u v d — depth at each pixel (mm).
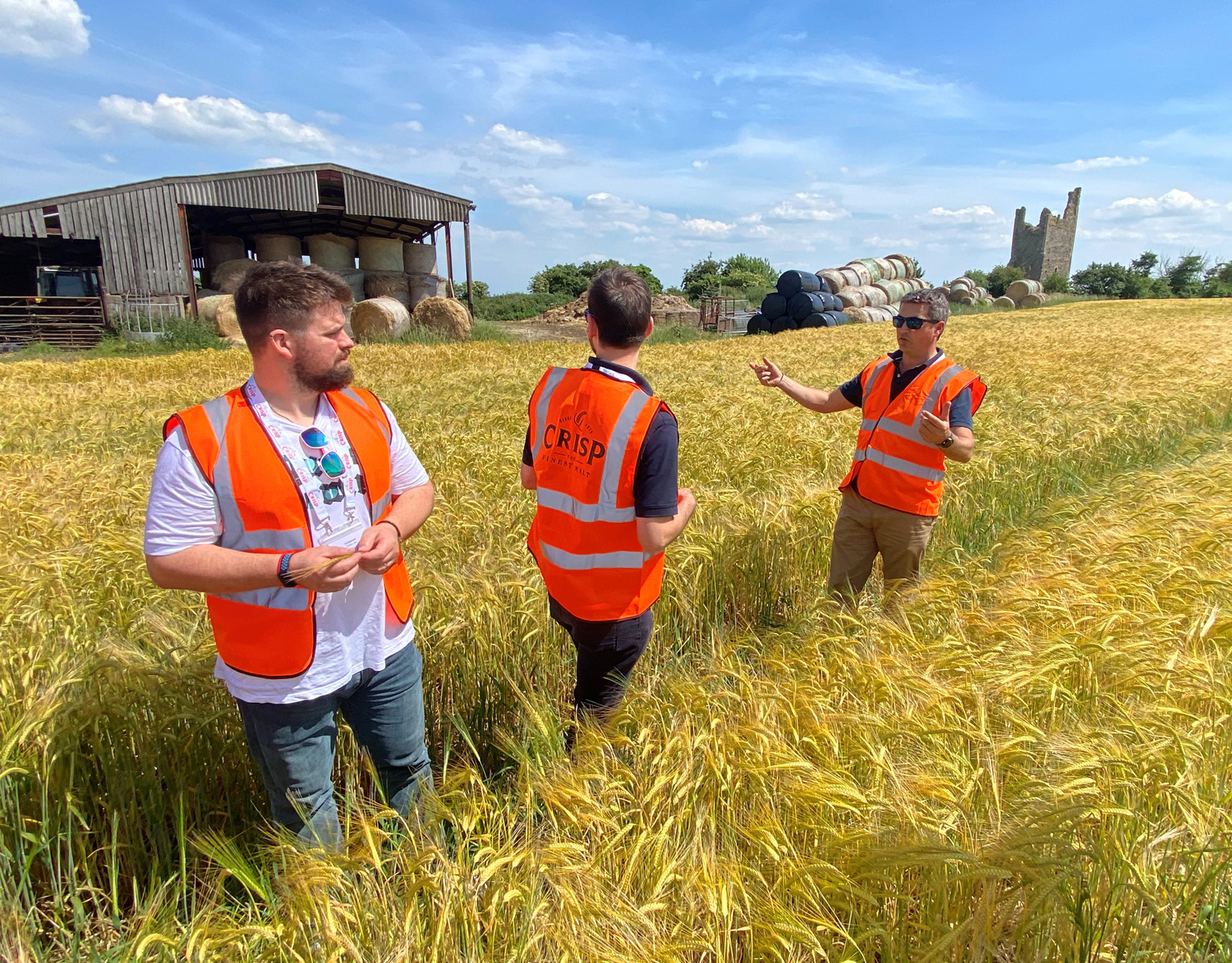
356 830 2234
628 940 1726
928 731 2266
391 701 2346
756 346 22250
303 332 1928
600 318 2598
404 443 2424
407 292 31281
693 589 3998
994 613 3205
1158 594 3324
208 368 17312
